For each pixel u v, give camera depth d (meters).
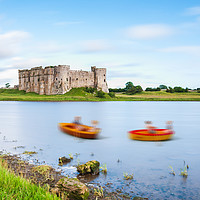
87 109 95.62
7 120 54.28
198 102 171.12
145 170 16.88
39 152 21.67
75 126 34.25
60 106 116.94
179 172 16.55
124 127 42.44
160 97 180.38
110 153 22.03
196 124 47.72
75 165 17.52
